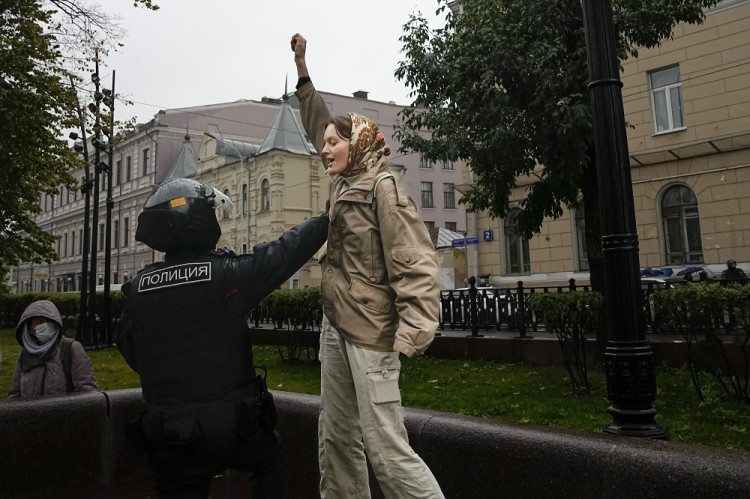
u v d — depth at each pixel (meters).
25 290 58.50
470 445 2.25
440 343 8.38
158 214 1.76
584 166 7.00
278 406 3.08
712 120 13.91
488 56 6.66
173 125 40.75
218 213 1.93
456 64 7.17
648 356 2.59
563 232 16.61
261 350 10.27
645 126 15.02
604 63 2.83
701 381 5.56
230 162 35.16
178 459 1.59
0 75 11.57
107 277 13.47
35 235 14.20
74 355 3.55
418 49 7.70
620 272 2.66
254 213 33.28
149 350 1.66
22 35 12.41
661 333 7.01
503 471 2.14
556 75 6.42
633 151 15.20
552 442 2.03
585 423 4.22
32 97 11.37
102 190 45.62
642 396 2.55
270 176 32.19
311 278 31.14
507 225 18.08
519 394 5.45
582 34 6.71
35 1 12.64
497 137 6.51
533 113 6.49
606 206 2.75
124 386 7.02
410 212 1.87
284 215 31.70
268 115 44.22
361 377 1.86
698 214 14.23
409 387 6.16
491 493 2.17
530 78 6.52
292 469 2.97
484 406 4.99
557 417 4.46
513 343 7.54
